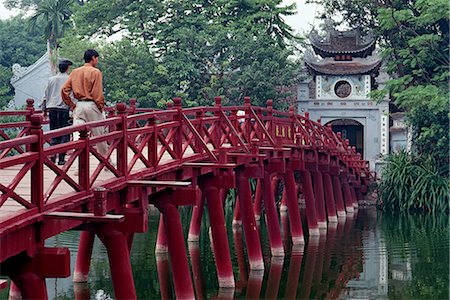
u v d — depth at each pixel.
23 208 9.78
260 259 20.59
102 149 13.67
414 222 32.22
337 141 35.16
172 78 38.75
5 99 46.19
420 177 35.66
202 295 17.81
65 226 10.39
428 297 17.92
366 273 20.84
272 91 38.97
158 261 21.98
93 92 13.43
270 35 41.81
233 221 29.81
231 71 40.03
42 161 9.65
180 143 15.14
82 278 18.17
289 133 27.02
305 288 18.92
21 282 9.55
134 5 41.19
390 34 41.44
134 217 12.24
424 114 36.88
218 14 42.84
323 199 30.31
